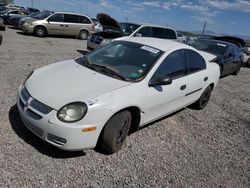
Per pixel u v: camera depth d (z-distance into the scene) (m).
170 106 4.80
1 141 3.68
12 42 13.06
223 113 6.52
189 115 5.95
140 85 3.98
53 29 17.67
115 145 3.75
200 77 5.47
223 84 9.90
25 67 7.95
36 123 3.39
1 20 19.09
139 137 4.50
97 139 3.50
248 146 4.92
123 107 3.62
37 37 16.94
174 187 3.42
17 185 2.96
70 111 3.28
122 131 3.84
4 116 4.38
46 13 18.25
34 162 3.38
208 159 4.23
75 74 4.02
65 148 3.35
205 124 5.62
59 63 4.67
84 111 3.30
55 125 3.25
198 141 4.79
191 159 4.13
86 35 19.11
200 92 5.80
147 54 4.51
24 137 3.86
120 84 3.84
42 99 3.43
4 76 6.66
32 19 17.28
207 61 6.04
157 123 5.19
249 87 10.14
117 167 3.59
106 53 4.77
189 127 5.32
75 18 18.44
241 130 5.62
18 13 22.88
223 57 10.17
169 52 4.65
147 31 11.64
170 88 4.52
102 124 3.46
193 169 3.88
